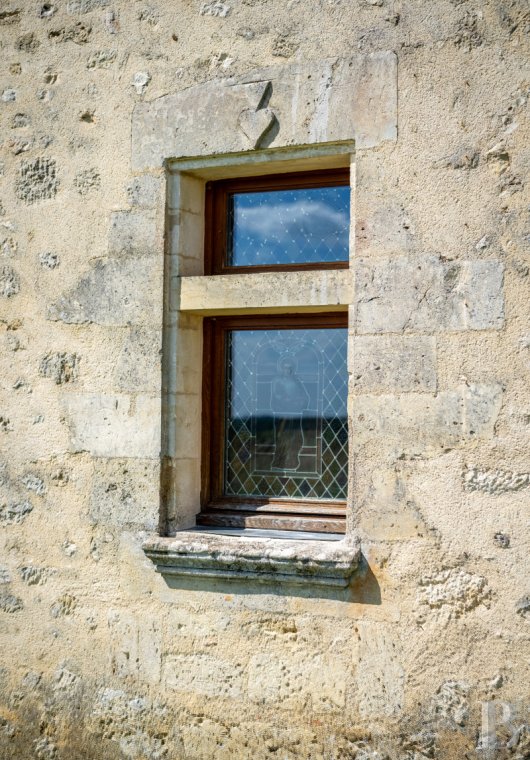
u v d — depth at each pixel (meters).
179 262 3.71
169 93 3.69
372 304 3.34
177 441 3.69
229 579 3.49
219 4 3.62
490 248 3.18
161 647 3.59
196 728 3.51
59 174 3.88
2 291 3.96
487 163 3.20
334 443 3.68
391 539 3.27
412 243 3.29
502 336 3.15
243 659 3.46
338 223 3.71
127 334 3.73
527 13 3.17
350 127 3.39
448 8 3.27
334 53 3.42
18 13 3.98
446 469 3.21
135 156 3.74
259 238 3.84
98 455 3.75
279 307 3.54
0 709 3.84
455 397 3.21
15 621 3.85
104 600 3.70
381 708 3.24
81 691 3.70
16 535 3.87
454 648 3.16
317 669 3.34
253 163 3.60
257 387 3.83
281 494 3.75
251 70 3.55
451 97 3.25
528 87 3.16
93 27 3.85
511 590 3.10
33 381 3.89
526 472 3.10
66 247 3.85
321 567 3.28
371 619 3.28
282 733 3.38
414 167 3.29
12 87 3.98
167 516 3.68
